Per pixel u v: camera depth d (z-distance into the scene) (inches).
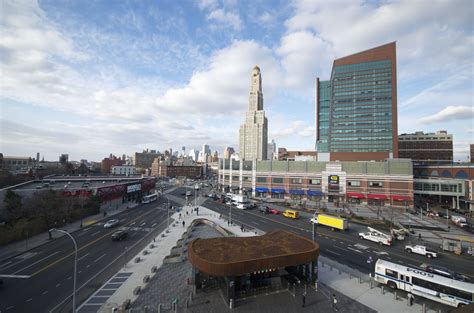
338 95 5565.9
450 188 3494.1
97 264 1419.8
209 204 3801.7
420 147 6225.4
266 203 3782.0
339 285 1182.3
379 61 5270.7
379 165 3629.4
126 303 962.1
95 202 2965.1
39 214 2201.0
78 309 960.9
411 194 3430.1
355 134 5344.5
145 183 4712.1
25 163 7396.7
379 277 1190.3
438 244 1870.1
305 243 1275.8
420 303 1039.6
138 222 2527.1
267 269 1060.5
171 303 1010.7
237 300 1037.2
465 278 1155.9
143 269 1352.1
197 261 1067.3
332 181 3882.9
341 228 2149.4
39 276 1254.9
